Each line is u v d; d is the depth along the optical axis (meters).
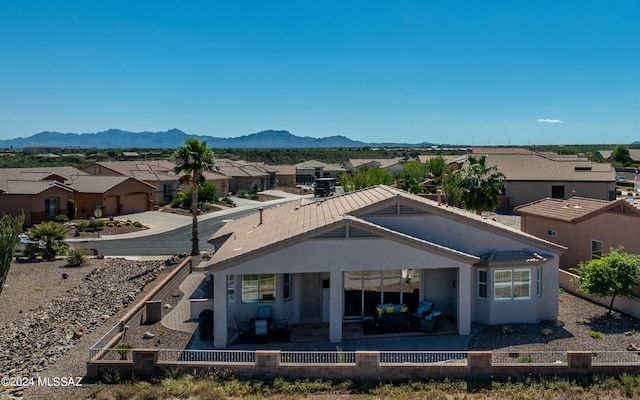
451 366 16.83
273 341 20.00
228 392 15.97
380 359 17.83
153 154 176.00
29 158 143.62
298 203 33.16
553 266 22.38
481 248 22.48
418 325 21.42
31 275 32.19
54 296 27.62
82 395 15.79
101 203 56.19
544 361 17.72
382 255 20.22
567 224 30.19
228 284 21.38
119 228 49.84
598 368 16.72
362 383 16.75
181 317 23.22
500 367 16.77
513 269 21.75
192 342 20.16
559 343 19.52
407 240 20.22
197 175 37.75
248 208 68.38
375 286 22.00
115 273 32.97
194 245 37.75
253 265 19.78
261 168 100.19
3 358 19.09
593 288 22.47
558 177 59.34
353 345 19.55
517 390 16.02
